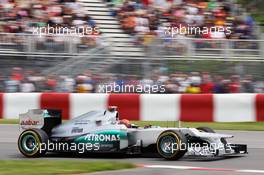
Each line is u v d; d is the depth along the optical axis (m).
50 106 57.31
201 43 63.72
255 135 47.44
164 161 32.75
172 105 55.59
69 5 71.12
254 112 54.22
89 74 62.16
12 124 55.72
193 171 27.77
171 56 63.03
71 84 61.56
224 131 49.94
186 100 55.31
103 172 26.89
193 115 55.19
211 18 74.25
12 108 58.12
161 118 55.78
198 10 74.38
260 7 86.94
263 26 80.75
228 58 63.75
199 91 61.53
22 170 27.14
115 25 72.00
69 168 27.89
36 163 29.94
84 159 34.44
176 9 73.88
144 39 64.62
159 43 63.22
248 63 62.59
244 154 36.16
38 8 69.62
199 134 33.16
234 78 62.16
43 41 63.09
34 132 35.47
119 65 62.50
